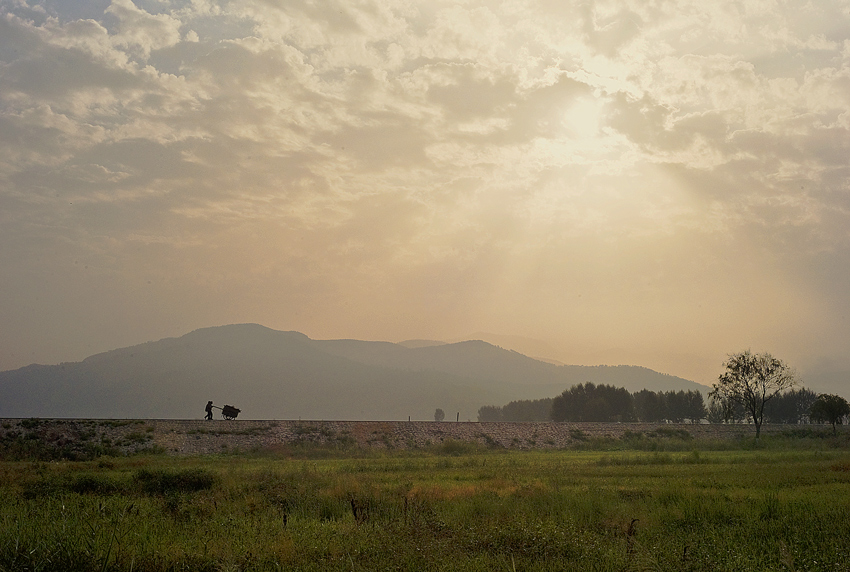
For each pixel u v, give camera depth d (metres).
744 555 13.09
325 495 21.02
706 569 12.13
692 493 21.84
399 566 11.80
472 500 20.22
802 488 25.06
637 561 11.95
